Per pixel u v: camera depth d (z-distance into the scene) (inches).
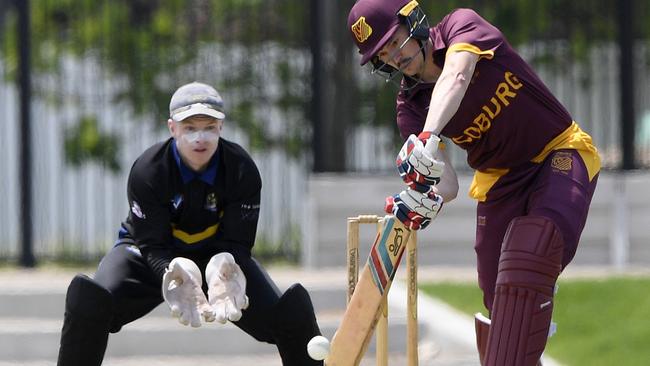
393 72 674.2
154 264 686.5
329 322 1102.4
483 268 727.1
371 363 1055.0
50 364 1069.8
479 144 687.7
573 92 1477.6
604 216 1380.4
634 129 1403.8
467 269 1359.5
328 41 1464.1
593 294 1135.0
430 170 618.5
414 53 660.7
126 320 718.5
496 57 660.1
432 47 665.6
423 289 1206.3
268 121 1628.9
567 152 673.0
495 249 713.6
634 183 1371.8
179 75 1657.2
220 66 1648.6
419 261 1378.0
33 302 1166.3
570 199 653.3
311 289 1178.0
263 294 697.0
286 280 1235.9
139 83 1656.0
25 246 1387.8
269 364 1063.6
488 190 706.2
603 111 1460.4
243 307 654.5
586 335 1031.6
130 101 1691.7
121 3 1657.2
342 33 1467.8
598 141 1507.1
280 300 693.9
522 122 671.1
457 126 677.3
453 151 1482.5
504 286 636.7
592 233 1380.4
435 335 1090.1
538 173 682.8
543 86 676.7
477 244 728.3
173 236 709.3
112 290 697.0
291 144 1619.1
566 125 681.6
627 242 1370.6
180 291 657.6
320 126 1380.4
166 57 1653.5
